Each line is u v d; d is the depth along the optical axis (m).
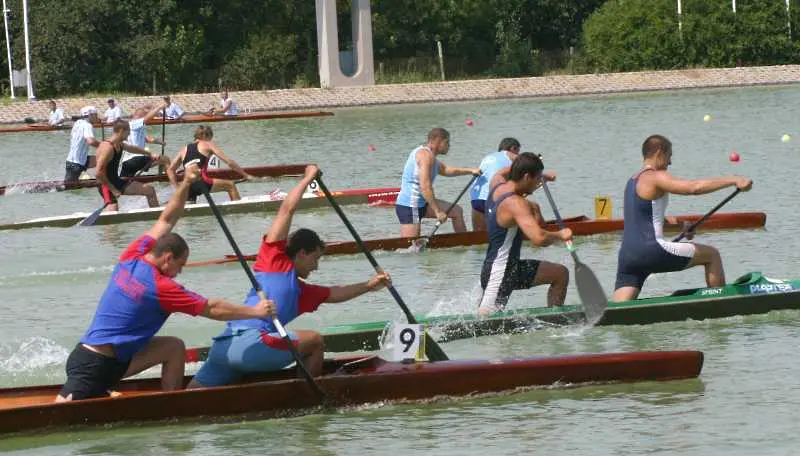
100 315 15.73
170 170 36.66
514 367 17.17
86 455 14.92
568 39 124.75
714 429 15.30
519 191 20.58
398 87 95.44
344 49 123.62
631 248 21.33
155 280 15.54
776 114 69.88
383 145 60.28
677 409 16.20
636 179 21.23
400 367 17.11
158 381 16.72
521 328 20.84
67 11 99.62
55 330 21.98
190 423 16.09
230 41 111.81
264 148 61.19
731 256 27.22
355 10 100.56
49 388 16.61
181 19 107.25
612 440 15.02
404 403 16.91
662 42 107.69
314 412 16.55
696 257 21.36
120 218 36.25
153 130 75.06
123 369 15.84
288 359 16.41
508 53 115.06
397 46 117.50
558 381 17.36
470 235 30.00
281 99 92.38
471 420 16.08
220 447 15.18
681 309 21.23
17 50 100.00
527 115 77.00
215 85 108.00
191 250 31.02
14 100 94.00
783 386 17.06
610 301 21.36
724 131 60.25
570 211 35.56
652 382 17.56
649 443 14.85
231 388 16.12
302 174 49.06
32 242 32.88
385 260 28.70
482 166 29.78
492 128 67.94
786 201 35.38
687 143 55.16
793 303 21.78
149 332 15.77
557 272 21.08
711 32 106.75
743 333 20.30
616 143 56.00
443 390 17.00
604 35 110.06
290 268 16.36
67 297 25.09
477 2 117.81
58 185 45.34
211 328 21.92
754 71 101.94
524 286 21.00
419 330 17.78
